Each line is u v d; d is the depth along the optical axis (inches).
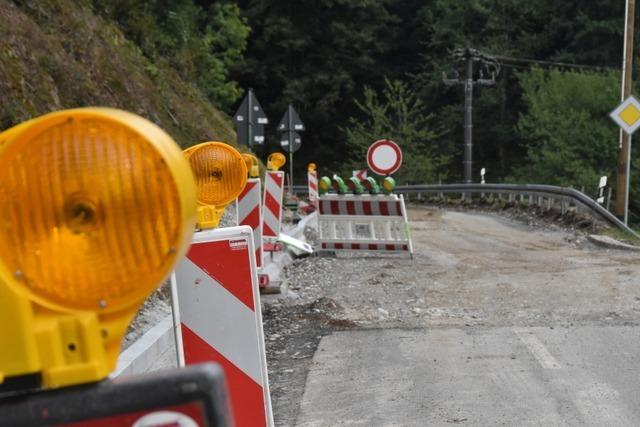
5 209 44.7
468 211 1051.3
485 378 212.7
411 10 2167.8
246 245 129.9
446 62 1971.0
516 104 1964.8
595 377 212.1
